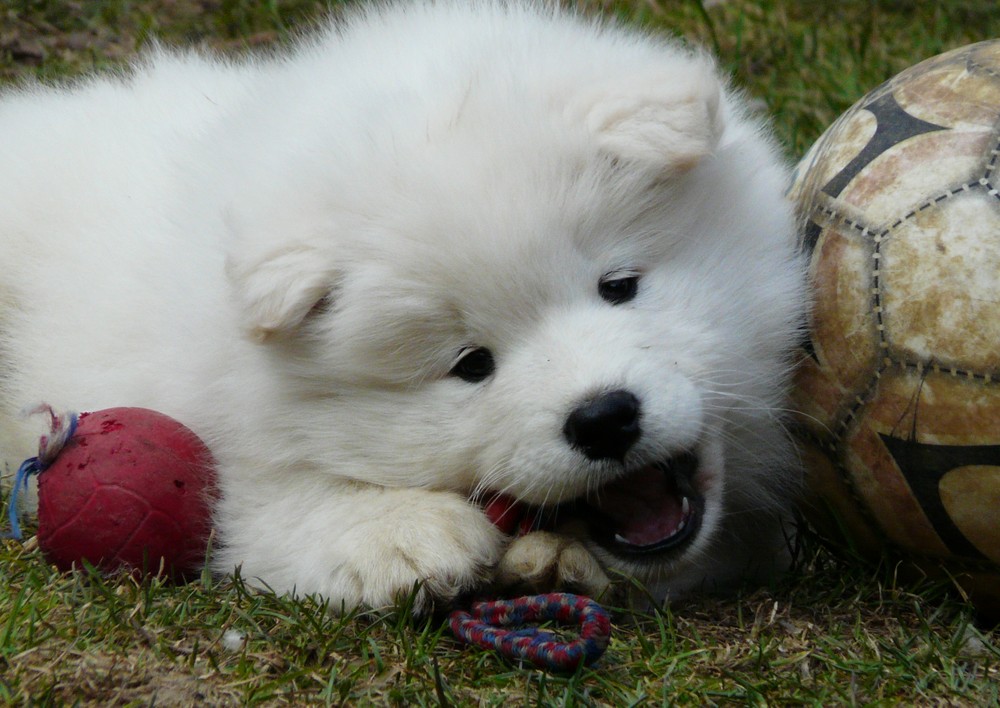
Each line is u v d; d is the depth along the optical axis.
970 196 4.21
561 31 5.39
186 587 4.64
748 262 4.80
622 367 4.33
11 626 4.17
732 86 7.87
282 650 4.21
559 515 4.77
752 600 4.80
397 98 4.77
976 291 4.11
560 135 4.42
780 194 5.09
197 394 5.02
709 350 4.59
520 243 4.30
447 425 4.57
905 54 9.20
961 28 9.61
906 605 4.59
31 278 6.00
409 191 4.37
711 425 4.70
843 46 9.24
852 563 4.81
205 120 6.13
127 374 5.33
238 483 5.00
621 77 4.66
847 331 4.46
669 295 4.59
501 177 4.34
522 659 4.07
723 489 4.99
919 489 4.33
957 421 4.17
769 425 4.97
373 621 4.51
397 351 4.52
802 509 5.07
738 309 4.73
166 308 5.24
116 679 3.98
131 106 6.61
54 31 9.31
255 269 4.48
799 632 4.46
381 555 4.57
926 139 4.41
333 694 3.97
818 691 4.07
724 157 4.90
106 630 4.23
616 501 4.73
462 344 4.48
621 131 4.46
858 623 4.44
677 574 4.79
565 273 4.40
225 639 4.23
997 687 4.09
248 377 4.84
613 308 4.50
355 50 5.55
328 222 4.49
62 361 5.64
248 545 4.91
